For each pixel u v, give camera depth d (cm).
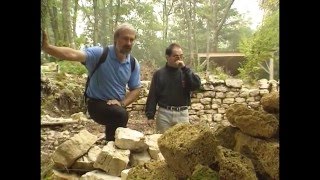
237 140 208
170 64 385
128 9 1226
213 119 812
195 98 812
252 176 179
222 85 815
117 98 374
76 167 290
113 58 357
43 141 378
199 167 184
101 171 281
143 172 206
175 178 196
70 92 648
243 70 880
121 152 293
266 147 192
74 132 482
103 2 1159
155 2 1362
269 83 810
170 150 192
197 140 187
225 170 182
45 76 604
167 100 385
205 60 1076
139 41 1287
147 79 962
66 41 820
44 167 271
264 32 841
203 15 1361
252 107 221
